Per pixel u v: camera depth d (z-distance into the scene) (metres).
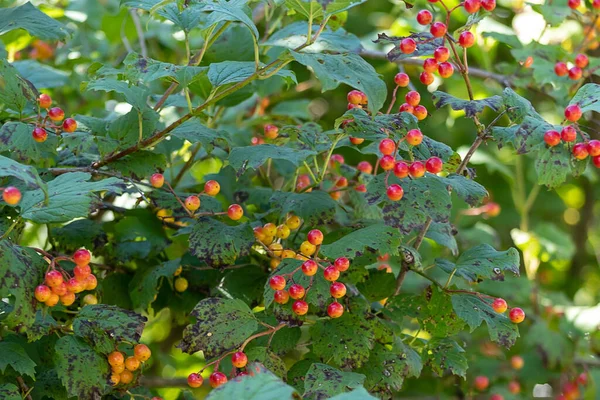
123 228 0.98
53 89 1.18
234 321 0.86
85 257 0.82
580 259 1.66
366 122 0.87
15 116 0.95
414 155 0.87
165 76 0.86
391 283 0.94
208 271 0.98
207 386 1.26
